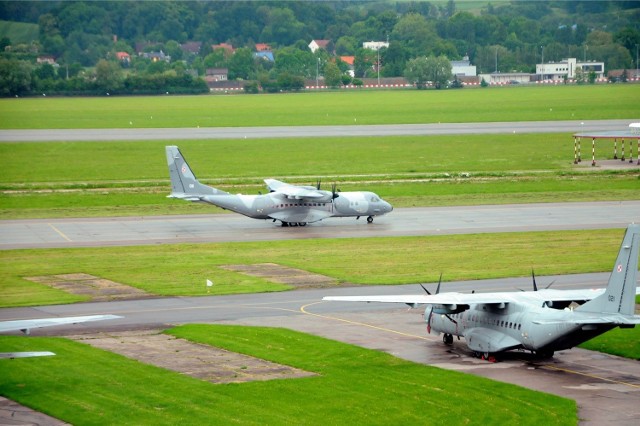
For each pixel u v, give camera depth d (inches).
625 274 6574.8
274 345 7706.7
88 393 6382.9
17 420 5866.1
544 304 7190.0
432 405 6156.5
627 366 7185.0
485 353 7308.1
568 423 5821.9
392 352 7573.8
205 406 6127.0
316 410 6053.2
